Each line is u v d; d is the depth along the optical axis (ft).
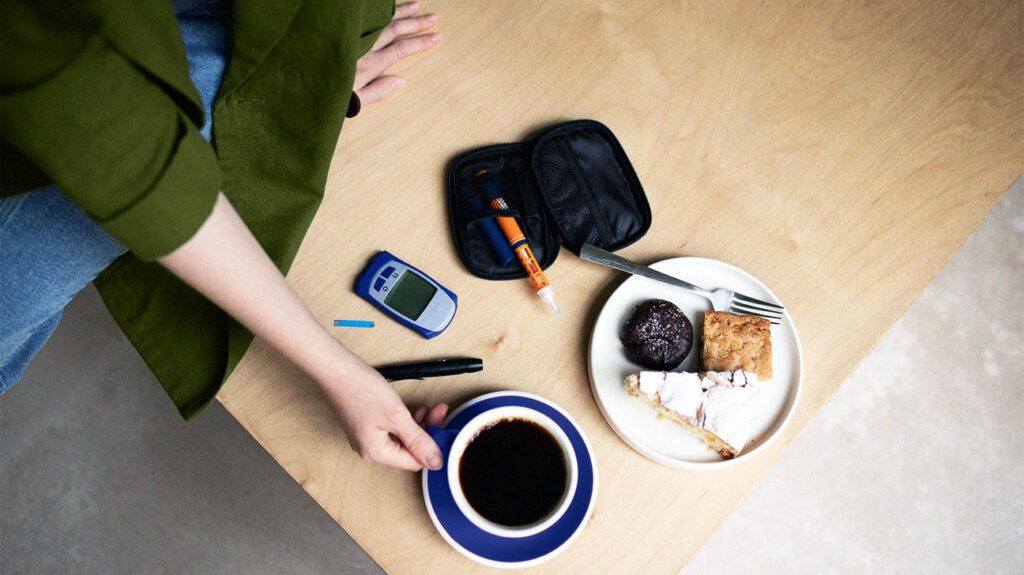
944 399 6.16
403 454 2.68
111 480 5.77
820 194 3.36
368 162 3.26
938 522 5.94
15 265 2.43
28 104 1.64
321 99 2.66
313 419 2.92
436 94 3.37
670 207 3.32
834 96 3.49
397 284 3.07
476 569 2.80
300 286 3.08
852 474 5.99
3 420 5.84
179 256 1.94
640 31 3.54
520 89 3.42
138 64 1.82
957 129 3.46
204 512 5.74
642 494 2.93
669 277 3.11
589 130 3.33
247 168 2.86
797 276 3.26
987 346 6.27
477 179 3.22
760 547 5.84
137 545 5.69
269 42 2.47
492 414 2.81
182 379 2.91
